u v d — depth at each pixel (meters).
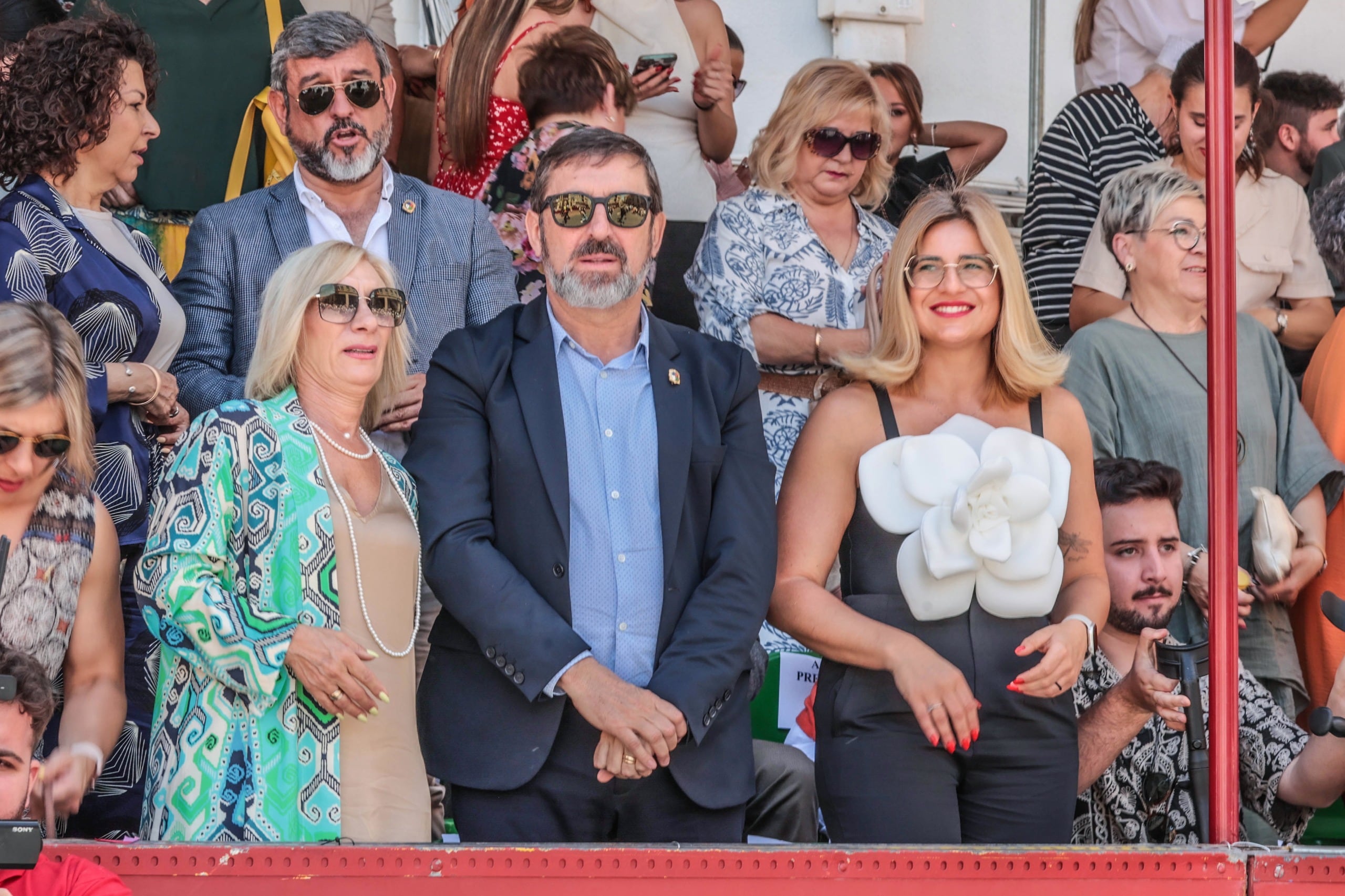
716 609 3.84
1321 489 5.81
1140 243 5.91
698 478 3.98
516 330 4.14
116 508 4.49
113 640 4.05
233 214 5.02
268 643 3.55
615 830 3.86
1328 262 6.67
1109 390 5.80
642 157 4.13
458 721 3.84
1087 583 4.33
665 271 6.43
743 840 3.99
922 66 7.57
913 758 4.07
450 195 5.23
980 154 7.34
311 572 3.73
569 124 5.61
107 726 3.92
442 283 5.10
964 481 4.18
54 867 3.03
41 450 3.80
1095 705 4.79
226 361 4.93
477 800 3.81
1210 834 3.86
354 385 3.98
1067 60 7.58
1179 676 5.15
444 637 3.94
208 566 3.61
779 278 5.88
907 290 4.35
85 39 4.64
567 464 3.95
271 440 3.81
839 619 4.11
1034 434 4.38
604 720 3.62
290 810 3.57
